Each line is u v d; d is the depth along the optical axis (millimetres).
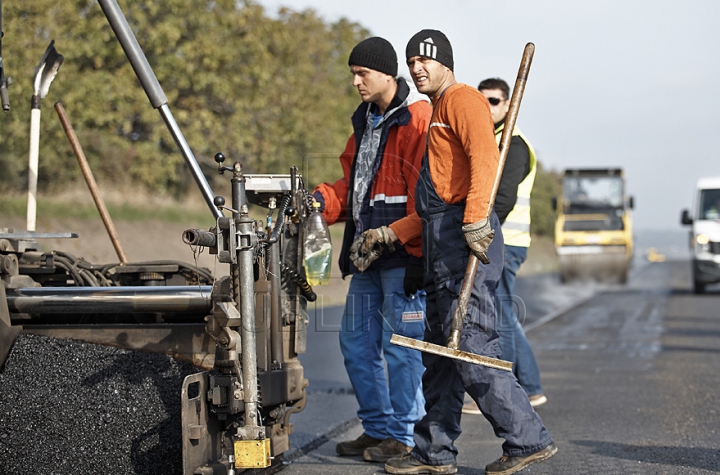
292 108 25344
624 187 33406
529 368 6926
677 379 8672
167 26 21734
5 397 4316
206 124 22656
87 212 18844
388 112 5176
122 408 4234
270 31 24906
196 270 4902
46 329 4480
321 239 4828
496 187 4371
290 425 4910
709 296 23875
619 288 30000
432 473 4801
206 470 3908
